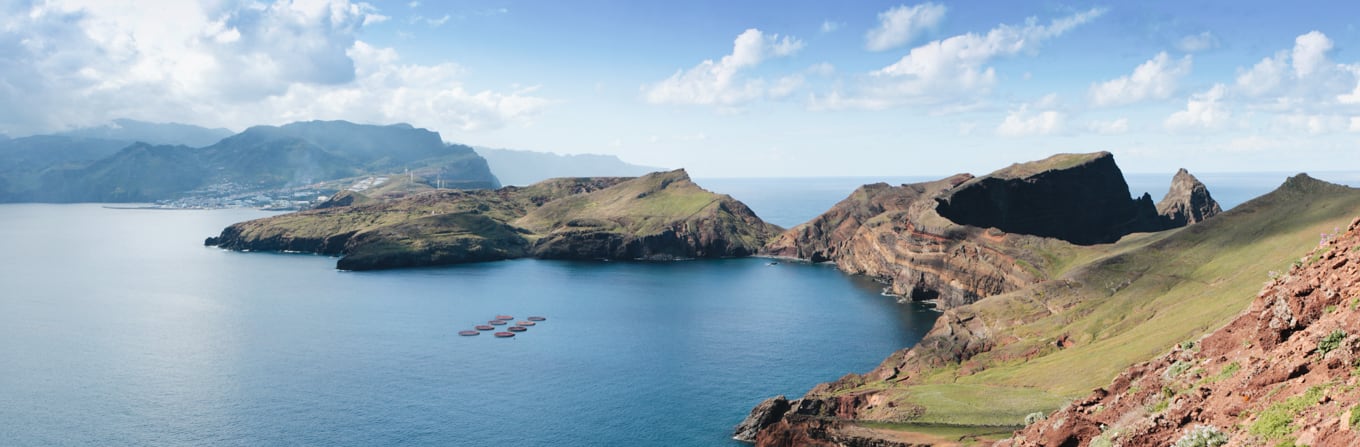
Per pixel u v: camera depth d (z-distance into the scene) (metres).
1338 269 42.34
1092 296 165.00
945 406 108.44
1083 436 50.16
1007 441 62.66
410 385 147.50
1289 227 171.12
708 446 116.00
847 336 196.38
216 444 114.75
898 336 196.38
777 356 173.38
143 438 116.81
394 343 186.62
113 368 158.62
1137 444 41.16
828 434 105.81
